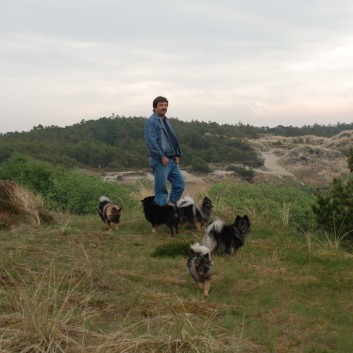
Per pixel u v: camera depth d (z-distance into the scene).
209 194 13.87
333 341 5.18
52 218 10.59
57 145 70.06
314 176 73.38
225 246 8.54
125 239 9.25
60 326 4.20
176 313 5.09
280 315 5.87
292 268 8.11
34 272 6.01
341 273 7.84
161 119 9.71
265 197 13.45
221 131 108.62
